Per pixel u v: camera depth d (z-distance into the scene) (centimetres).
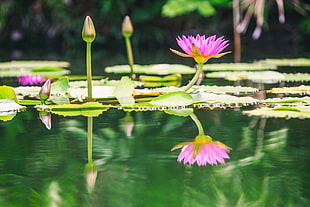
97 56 455
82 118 244
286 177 214
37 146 226
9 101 252
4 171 217
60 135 232
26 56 455
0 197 200
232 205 188
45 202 194
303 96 256
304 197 196
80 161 220
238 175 215
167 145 226
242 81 288
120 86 259
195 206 187
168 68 309
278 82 285
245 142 227
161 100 248
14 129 236
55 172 216
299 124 237
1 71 322
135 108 247
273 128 234
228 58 397
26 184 213
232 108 251
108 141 229
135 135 232
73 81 288
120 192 204
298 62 327
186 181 213
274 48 493
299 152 222
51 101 256
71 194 203
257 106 248
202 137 230
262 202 191
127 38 299
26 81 295
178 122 239
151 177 215
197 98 251
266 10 511
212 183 212
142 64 352
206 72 311
